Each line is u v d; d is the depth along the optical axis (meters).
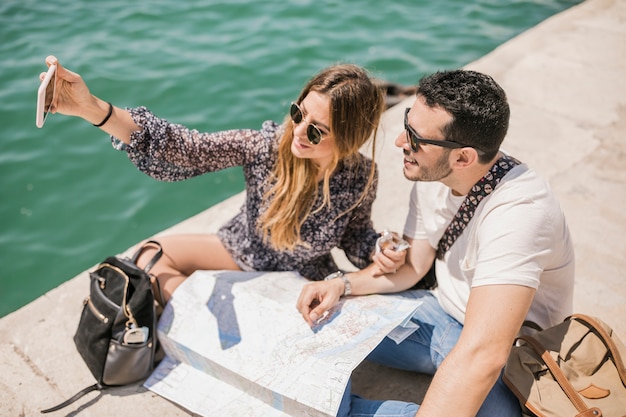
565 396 1.96
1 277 4.38
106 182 5.09
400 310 2.32
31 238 4.65
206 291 2.53
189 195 5.03
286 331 2.33
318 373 2.16
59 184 5.05
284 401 2.19
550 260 2.00
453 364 1.87
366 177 2.51
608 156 4.01
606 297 2.99
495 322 1.88
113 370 2.42
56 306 2.89
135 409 2.43
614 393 1.95
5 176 5.05
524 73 4.94
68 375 2.58
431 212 2.34
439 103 1.94
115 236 4.68
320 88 2.24
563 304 2.23
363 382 2.56
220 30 6.91
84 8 7.23
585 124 4.34
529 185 1.99
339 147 2.32
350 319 2.32
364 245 2.65
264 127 2.53
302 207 2.52
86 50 6.43
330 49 6.67
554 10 7.68
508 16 7.50
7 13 7.04
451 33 7.09
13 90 5.82
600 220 3.46
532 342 2.05
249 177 2.56
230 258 2.76
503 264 1.92
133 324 2.38
